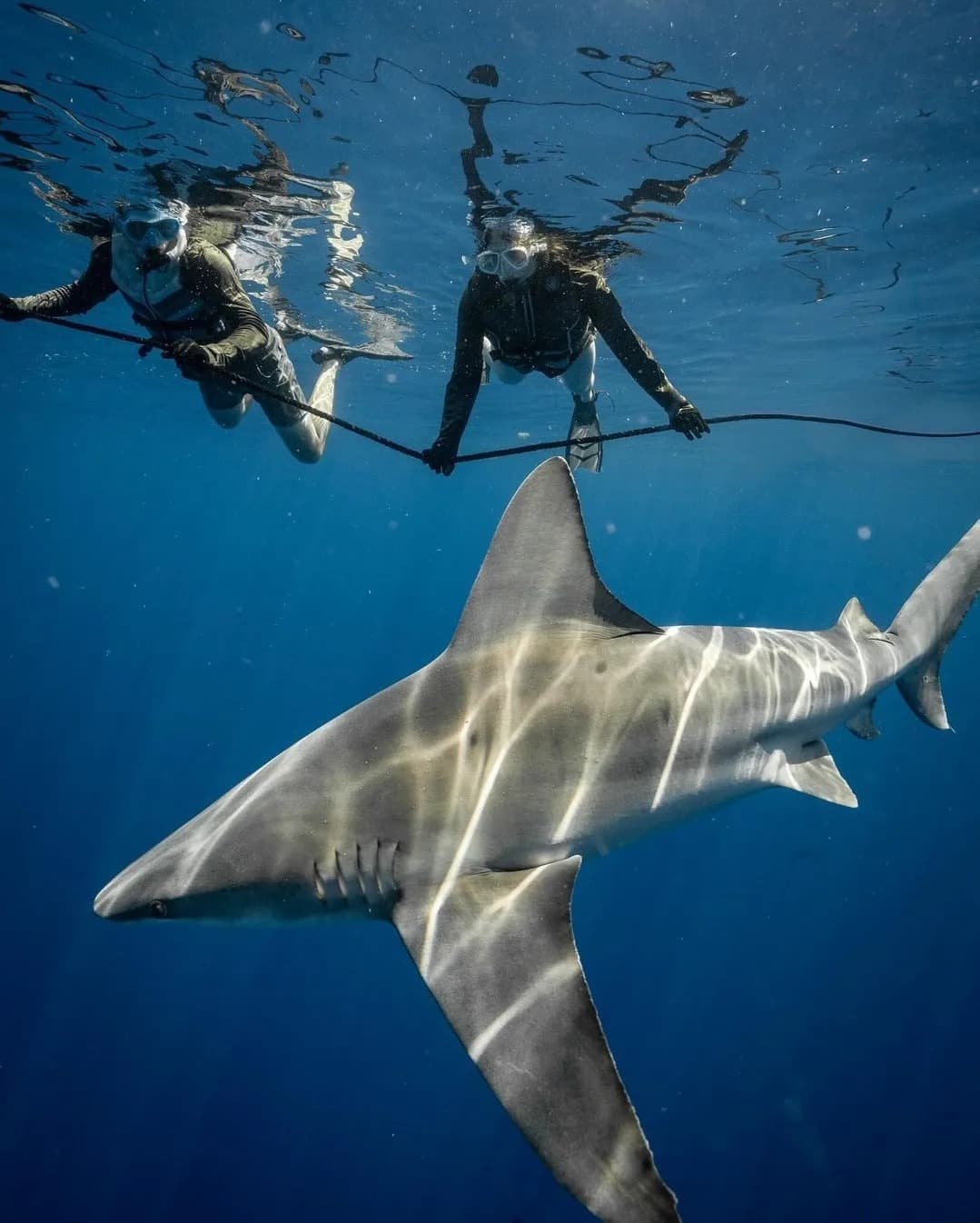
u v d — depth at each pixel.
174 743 44.69
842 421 5.62
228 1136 17.78
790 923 23.69
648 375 6.14
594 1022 2.53
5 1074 18.80
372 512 77.50
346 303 14.66
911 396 20.30
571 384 7.87
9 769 36.38
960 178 9.48
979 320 14.45
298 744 3.90
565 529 3.91
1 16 7.11
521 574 3.94
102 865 27.78
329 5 6.66
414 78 7.57
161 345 4.49
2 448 48.47
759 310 14.23
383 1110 18.31
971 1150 16.23
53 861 27.77
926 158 9.01
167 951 23.02
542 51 7.15
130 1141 17.66
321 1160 17.23
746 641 4.64
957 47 7.13
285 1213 16.12
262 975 22.14
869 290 13.17
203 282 6.57
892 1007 20.03
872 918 23.84
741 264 12.12
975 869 26.67
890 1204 15.29
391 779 3.53
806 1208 15.27
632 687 3.96
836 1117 17.08
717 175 9.35
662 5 6.59
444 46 7.11
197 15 6.89
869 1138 16.59
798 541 82.12
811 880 25.98
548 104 7.93
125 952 22.83
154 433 35.06
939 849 28.97
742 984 21.08
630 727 3.85
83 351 20.95
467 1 6.55
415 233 11.08
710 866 26.41
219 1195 16.52
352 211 10.45
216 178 9.73
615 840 3.72
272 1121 18.08
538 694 3.78
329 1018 20.78
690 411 5.78
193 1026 20.58
